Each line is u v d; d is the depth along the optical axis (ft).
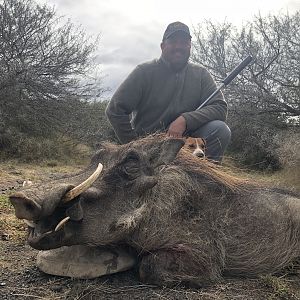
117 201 3.83
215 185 4.64
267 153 15.76
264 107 18.31
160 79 6.39
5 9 17.35
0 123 15.83
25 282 3.87
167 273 3.86
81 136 17.95
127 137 6.21
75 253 3.98
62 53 18.17
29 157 15.39
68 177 3.89
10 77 16.52
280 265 4.54
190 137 6.34
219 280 4.12
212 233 4.32
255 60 18.60
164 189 4.24
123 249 4.07
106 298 3.59
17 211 3.08
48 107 17.58
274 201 4.93
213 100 6.48
